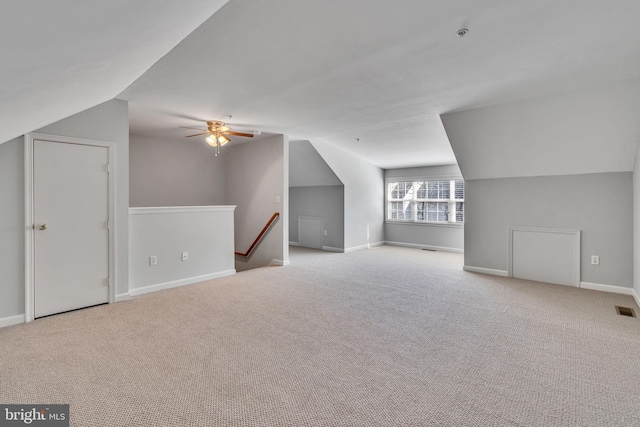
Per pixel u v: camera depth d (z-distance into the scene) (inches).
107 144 144.3
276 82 126.3
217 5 66.2
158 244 170.9
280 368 90.2
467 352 99.7
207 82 125.6
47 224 130.2
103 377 85.0
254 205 254.8
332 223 305.9
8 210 121.3
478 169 199.2
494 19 83.7
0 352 98.9
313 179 307.9
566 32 90.4
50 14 34.0
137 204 229.9
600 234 167.8
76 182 137.0
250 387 81.0
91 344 104.7
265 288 172.7
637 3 76.8
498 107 158.1
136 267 162.4
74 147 136.0
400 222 335.6
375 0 74.7
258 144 249.1
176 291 167.2
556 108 146.5
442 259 259.4
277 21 82.5
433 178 311.4
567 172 173.9
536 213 186.7
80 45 49.3
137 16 49.1
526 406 73.4
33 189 126.3
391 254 285.0
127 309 138.9
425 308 140.1
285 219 235.1
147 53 79.2
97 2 36.7
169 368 89.9
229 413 70.9
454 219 300.8
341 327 119.2
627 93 128.9
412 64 110.8
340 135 229.8
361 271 214.7
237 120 186.5
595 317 129.0
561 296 157.3
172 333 113.6
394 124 196.7
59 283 133.5
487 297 156.1
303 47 97.5
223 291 167.0
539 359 95.1
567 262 177.6
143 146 231.9
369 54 102.8
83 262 139.8
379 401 75.4
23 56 42.3
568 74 119.9
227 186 279.3
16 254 123.1
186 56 102.6
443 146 245.3
